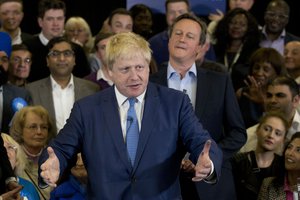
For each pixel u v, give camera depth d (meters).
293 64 5.91
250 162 4.66
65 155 3.00
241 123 4.14
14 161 4.19
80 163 4.02
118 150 2.98
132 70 2.95
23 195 4.12
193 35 4.08
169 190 2.99
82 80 5.34
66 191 4.05
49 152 2.83
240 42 6.26
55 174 2.82
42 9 6.30
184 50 4.07
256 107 5.38
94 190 2.98
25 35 6.43
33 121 4.66
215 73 4.18
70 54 5.23
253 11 7.69
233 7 6.96
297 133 4.40
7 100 5.05
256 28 6.26
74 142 3.02
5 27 6.31
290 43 5.94
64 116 5.19
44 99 5.18
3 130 5.01
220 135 4.13
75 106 3.07
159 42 6.18
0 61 5.19
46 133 4.70
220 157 2.93
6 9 6.28
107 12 7.82
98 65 6.34
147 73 3.00
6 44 5.26
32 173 4.46
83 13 7.81
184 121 3.02
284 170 4.44
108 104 3.05
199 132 2.99
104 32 6.03
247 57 6.07
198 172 2.78
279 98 5.03
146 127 3.00
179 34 4.09
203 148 2.87
